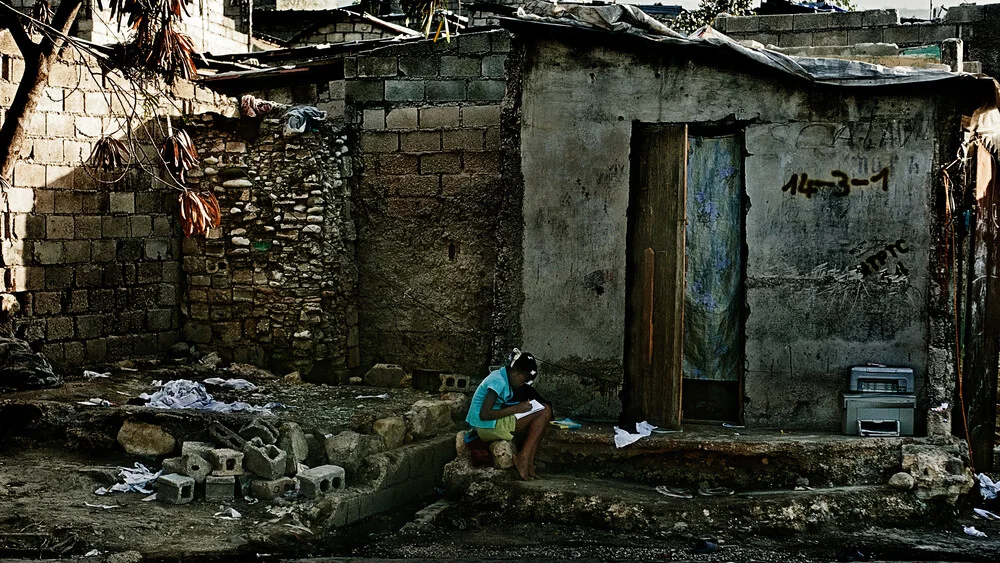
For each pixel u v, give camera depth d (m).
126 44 9.11
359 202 11.74
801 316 8.45
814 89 8.34
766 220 8.48
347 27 19.25
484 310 11.23
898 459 7.98
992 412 8.55
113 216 11.38
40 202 10.59
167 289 11.96
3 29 9.97
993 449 8.62
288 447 7.94
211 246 11.85
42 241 10.62
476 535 7.32
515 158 8.88
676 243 8.45
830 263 8.40
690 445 8.02
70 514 7.08
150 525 6.94
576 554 6.87
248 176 11.59
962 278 8.49
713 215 8.71
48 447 8.68
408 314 11.59
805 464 7.94
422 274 11.51
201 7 14.46
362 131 11.70
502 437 8.13
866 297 8.36
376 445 8.40
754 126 8.45
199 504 7.50
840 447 7.94
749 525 7.36
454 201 11.34
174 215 12.03
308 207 11.34
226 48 17.64
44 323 10.66
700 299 8.76
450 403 9.49
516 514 7.63
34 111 10.18
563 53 8.74
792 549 7.04
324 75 12.16
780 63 8.27
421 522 7.53
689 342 8.82
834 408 8.41
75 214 10.96
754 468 8.00
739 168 8.63
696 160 8.73
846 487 7.86
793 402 8.47
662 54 8.55
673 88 8.56
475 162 11.24
